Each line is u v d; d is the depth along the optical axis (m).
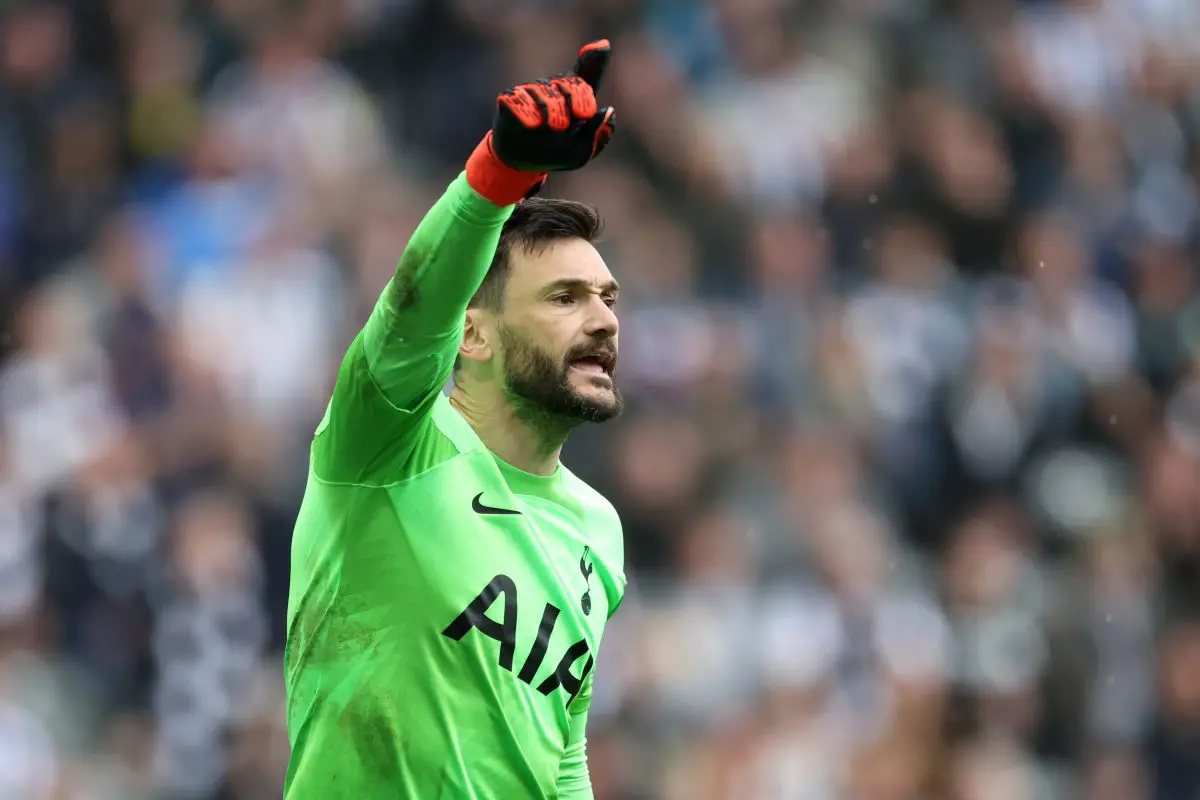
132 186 41.66
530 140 10.92
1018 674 35.75
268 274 36.81
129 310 36.69
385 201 39.34
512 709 12.43
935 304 40.69
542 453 13.31
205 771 31.61
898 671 33.56
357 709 12.24
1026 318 41.84
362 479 12.23
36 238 40.75
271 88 40.59
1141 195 47.53
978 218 43.47
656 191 41.34
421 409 11.97
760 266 40.00
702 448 35.53
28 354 36.75
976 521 37.78
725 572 33.47
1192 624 38.38
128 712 32.06
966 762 33.84
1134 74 49.00
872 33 45.53
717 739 31.45
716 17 44.31
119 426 35.09
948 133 43.97
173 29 43.00
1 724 31.12
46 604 32.84
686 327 37.38
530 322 12.84
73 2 43.66
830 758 31.66
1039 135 45.59
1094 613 36.69
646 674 32.16
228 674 32.25
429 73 42.53
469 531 12.46
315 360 36.31
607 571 13.73
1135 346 44.12
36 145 42.00
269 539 33.59
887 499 37.25
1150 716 36.81
